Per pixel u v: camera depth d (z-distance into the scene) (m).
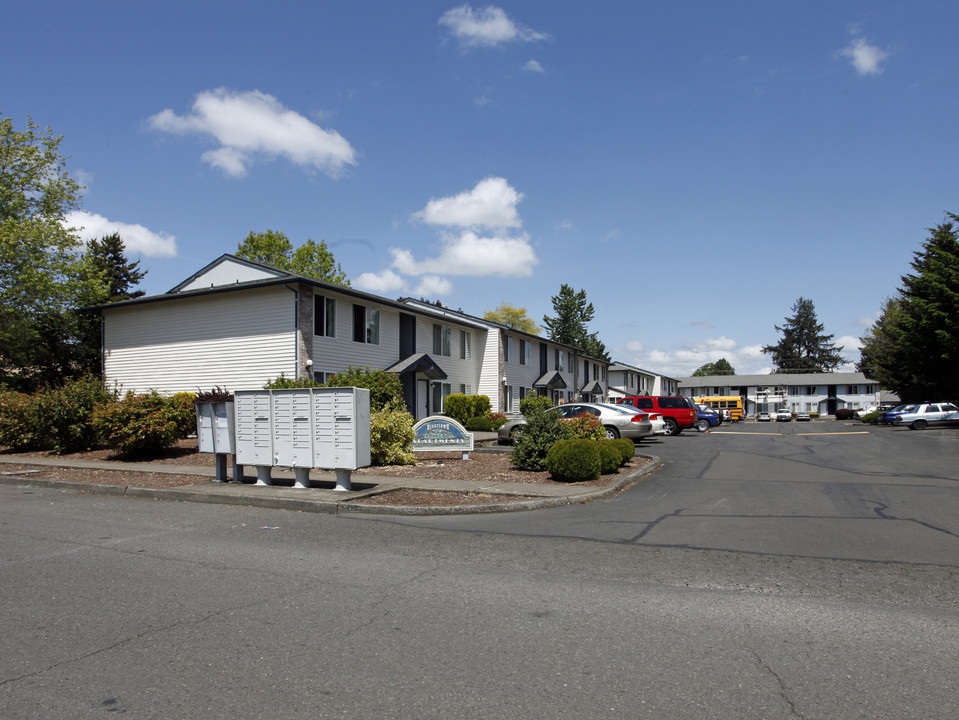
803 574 6.32
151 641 4.57
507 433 21.89
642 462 16.11
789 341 117.12
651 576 6.27
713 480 13.41
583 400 56.34
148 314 26.19
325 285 23.44
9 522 9.10
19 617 5.08
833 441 26.38
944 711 3.56
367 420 11.25
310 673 4.05
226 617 5.08
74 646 4.49
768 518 9.19
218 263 27.42
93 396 18.39
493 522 9.15
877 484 12.65
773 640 4.61
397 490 11.54
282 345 23.25
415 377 29.61
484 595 5.67
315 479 12.73
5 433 18.58
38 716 3.50
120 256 47.38
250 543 7.75
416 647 4.47
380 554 7.18
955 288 41.09
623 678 3.98
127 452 16.67
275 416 11.66
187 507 10.55
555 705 3.62
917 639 4.63
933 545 7.49
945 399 45.31
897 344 47.88
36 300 28.55
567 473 12.37
